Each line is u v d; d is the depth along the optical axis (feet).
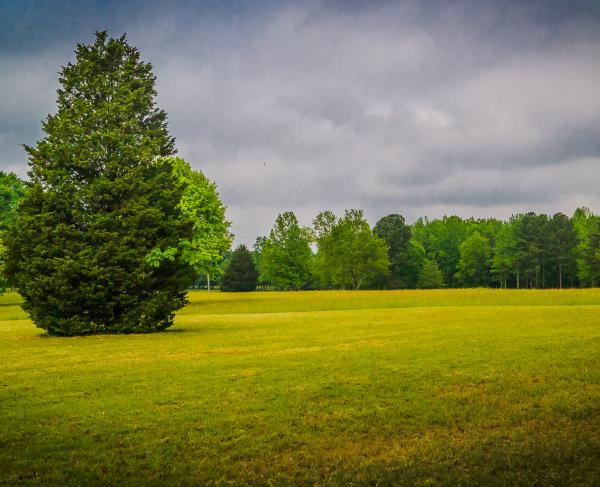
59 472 24.21
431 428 30.04
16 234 71.82
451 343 57.88
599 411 32.22
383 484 23.04
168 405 34.17
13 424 30.71
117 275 71.46
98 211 75.92
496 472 23.99
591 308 120.67
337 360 48.70
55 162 75.25
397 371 43.21
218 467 24.88
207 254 154.61
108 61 83.15
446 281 414.00
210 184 171.42
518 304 161.79
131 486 22.99
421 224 473.26
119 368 46.68
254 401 34.91
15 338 71.82
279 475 23.99
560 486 22.39
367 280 326.24
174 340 67.00
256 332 76.59
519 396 35.58
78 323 71.92
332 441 28.12
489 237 431.43
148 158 78.54
